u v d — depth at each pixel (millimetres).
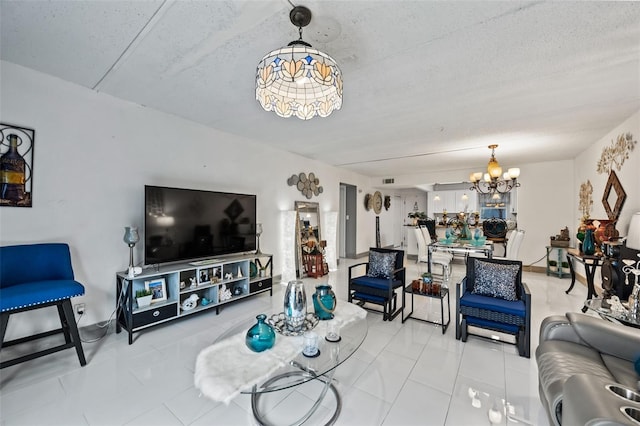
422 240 5355
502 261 2910
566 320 1842
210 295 3369
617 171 3369
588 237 3611
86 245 2637
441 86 2418
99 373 2084
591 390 1081
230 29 1742
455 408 1769
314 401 1832
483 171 6297
